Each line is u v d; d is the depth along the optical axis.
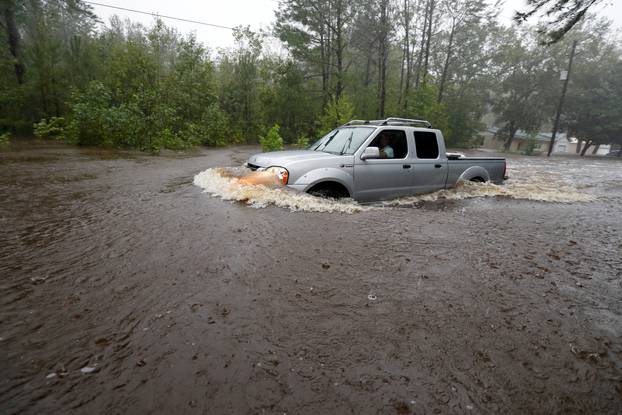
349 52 28.64
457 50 30.88
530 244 3.33
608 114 30.95
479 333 1.77
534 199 5.92
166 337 1.62
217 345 1.58
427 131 5.89
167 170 7.52
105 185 5.48
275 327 1.75
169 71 22.78
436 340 1.70
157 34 22.03
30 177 6.04
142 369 1.40
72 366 1.40
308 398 1.29
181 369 1.41
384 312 1.94
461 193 5.96
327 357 1.54
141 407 1.21
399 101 28.08
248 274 2.36
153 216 3.68
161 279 2.23
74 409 1.19
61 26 28.67
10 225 3.30
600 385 1.43
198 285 2.16
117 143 12.74
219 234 3.14
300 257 2.70
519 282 2.42
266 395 1.30
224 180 5.09
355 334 1.72
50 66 18.22
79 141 12.41
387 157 5.30
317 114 27.19
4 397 1.22
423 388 1.37
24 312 1.79
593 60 32.47
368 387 1.36
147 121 13.63
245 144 26.45
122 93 18.14
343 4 23.47
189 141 17.28
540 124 37.50
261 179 4.50
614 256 3.07
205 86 22.59
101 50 22.39
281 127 27.80
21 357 1.44
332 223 3.64
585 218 4.61
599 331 1.84
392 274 2.46
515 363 1.55
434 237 3.38
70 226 3.30
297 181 4.46
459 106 34.12
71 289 2.06
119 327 1.69
